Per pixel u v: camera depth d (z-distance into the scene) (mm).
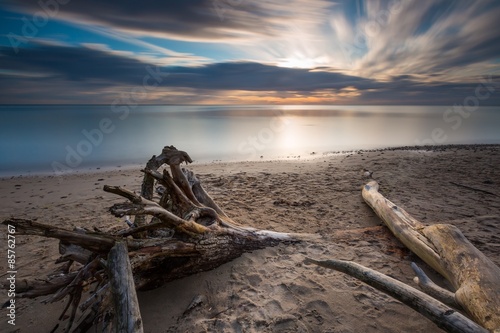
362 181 8234
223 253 3553
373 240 4344
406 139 23141
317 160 12719
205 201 4508
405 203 6117
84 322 2461
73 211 6082
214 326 2637
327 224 5109
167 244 3002
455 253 3146
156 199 5934
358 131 29812
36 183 9141
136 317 2029
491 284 2473
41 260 3963
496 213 5379
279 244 4094
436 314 2039
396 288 2348
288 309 2832
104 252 2629
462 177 8453
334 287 3152
